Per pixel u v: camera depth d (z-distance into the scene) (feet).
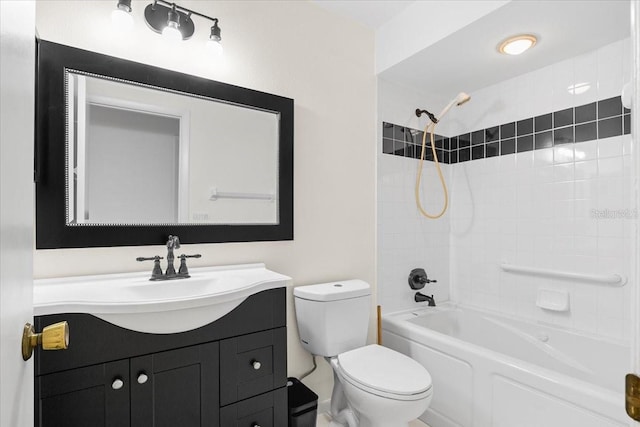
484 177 8.08
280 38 6.14
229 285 4.53
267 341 4.46
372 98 7.43
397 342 6.95
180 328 3.76
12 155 1.52
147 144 4.89
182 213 5.14
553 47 6.23
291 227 6.14
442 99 8.70
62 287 4.11
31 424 2.00
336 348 5.71
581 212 6.41
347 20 7.04
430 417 6.16
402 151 7.91
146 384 3.60
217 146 5.45
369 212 7.34
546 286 6.91
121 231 4.65
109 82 4.62
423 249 8.29
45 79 4.18
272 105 5.95
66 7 4.36
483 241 8.08
